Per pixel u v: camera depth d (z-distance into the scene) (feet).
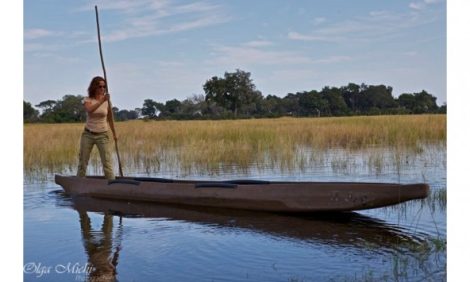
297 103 266.98
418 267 15.20
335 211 21.85
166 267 15.62
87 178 27.84
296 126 66.33
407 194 20.29
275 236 18.92
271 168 36.60
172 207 24.43
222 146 43.50
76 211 23.62
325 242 18.08
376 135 54.49
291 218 21.88
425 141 51.90
